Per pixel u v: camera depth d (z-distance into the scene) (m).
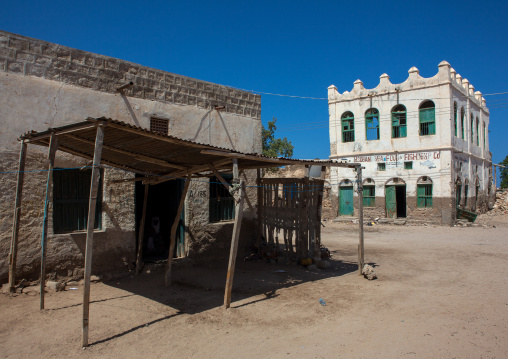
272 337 5.47
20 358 4.75
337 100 27.47
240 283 8.63
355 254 12.86
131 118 9.27
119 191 9.02
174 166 7.73
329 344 5.20
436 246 14.70
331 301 7.23
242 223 11.82
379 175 25.75
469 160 27.52
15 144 7.58
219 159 7.31
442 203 23.50
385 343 5.21
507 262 11.17
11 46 7.59
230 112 11.66
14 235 7.11
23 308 6.57
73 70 8.41
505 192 36.12
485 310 6.58
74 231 8.45
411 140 24.72
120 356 4.83
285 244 11.16
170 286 8.38
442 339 5.32
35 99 7.82
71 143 6.91
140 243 9.15
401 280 8.93
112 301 7.18
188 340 5.36
